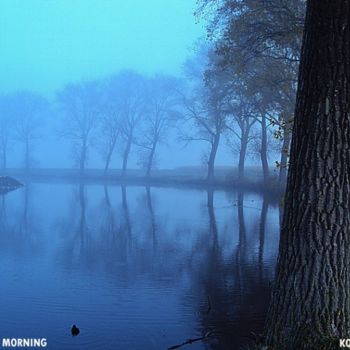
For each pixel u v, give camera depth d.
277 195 35.31
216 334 7.37
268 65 23.08
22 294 9.63
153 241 16.36
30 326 7.74
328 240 5.17
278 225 20.22
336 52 5.17
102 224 20.77
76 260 13.12
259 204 29.88
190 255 13.81
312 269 5.20
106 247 15.12
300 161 5.36
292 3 16.27
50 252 14.31
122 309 8.66
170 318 8.16
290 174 5.54
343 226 5.17
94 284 10.45
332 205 5.17
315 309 5.17
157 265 12.50
